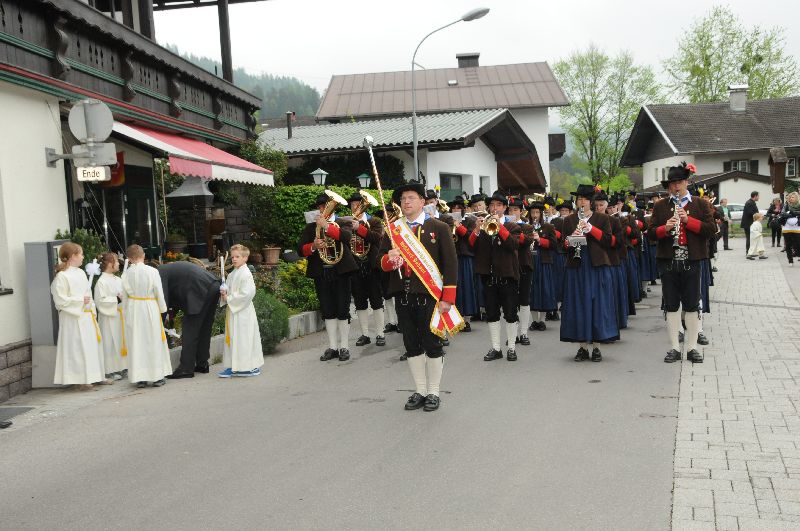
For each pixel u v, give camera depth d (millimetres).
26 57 8812
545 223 11375
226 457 5449
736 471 4824
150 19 13258
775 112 45750
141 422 6578
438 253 6578
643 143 50719
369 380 8008
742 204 39062
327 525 4188
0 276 8195
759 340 9469
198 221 16844
